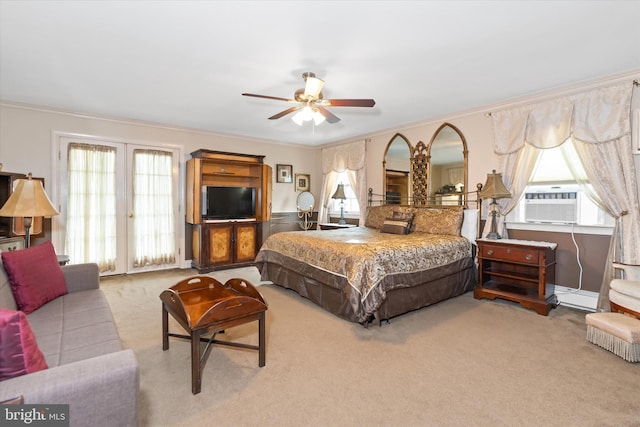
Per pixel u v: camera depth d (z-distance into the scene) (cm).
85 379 106
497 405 185
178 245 556
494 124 414
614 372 221
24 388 98
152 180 527
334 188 674
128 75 325
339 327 297
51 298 233
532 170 385
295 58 286
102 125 481
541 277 338
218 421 171
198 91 371
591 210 354
